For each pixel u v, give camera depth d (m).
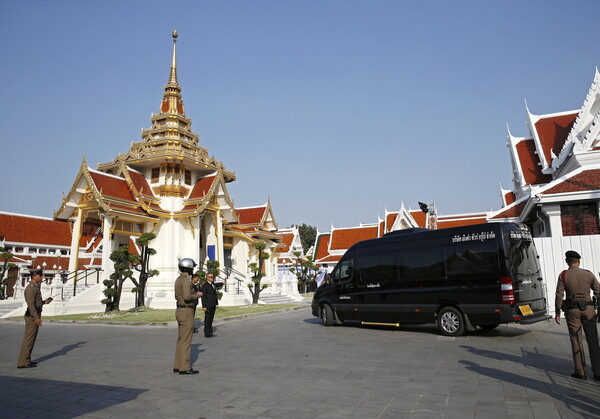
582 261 15.80
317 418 5.64
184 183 30.58
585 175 18.22
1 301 26.16
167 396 6.80
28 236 41.22
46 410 6.15
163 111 33.22
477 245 12.61
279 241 43.28
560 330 13.41
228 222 33.62
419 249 13.98
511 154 29.81
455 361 9.03
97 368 9.10
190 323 8.54
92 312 23.05
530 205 18.75
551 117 27.53
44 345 12.63
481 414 5.61
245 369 8.74
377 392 6.77
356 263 15.66
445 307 13.03
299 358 9.83
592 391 6.55
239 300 26.84
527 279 12.44
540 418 5.42
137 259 22.17
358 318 15.37
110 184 26.70
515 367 8.27
